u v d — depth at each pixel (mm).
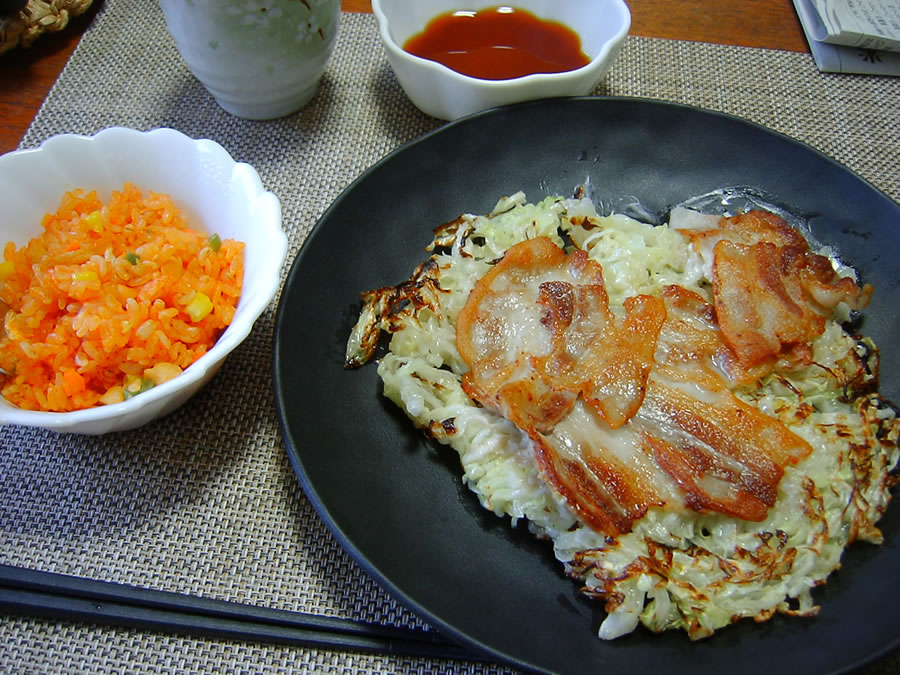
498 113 334
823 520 250
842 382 279
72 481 272
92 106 376
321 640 242
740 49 408
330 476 252
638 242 312
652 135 344
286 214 344
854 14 402
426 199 328
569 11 371
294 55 337
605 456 257
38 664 239
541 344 277
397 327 287
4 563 254
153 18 414
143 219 292
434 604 228
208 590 251
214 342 282
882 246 309
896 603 232
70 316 264
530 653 221
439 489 265
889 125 377
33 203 290
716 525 256
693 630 231
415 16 374
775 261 292
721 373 278
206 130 371
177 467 275
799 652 226
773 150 334
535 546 254
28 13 382
